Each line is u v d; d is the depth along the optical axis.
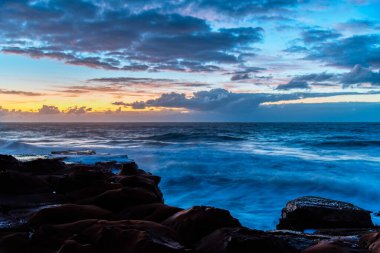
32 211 6.28
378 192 15.23
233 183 17.11
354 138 46.28
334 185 16.30
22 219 5.75
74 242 3.94
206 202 14.12
